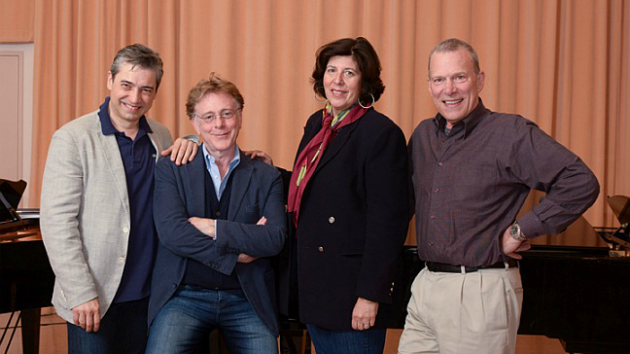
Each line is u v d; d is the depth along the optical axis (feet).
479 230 6.95
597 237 10.59
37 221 11.71
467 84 7.00
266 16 16.79
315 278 7.33
